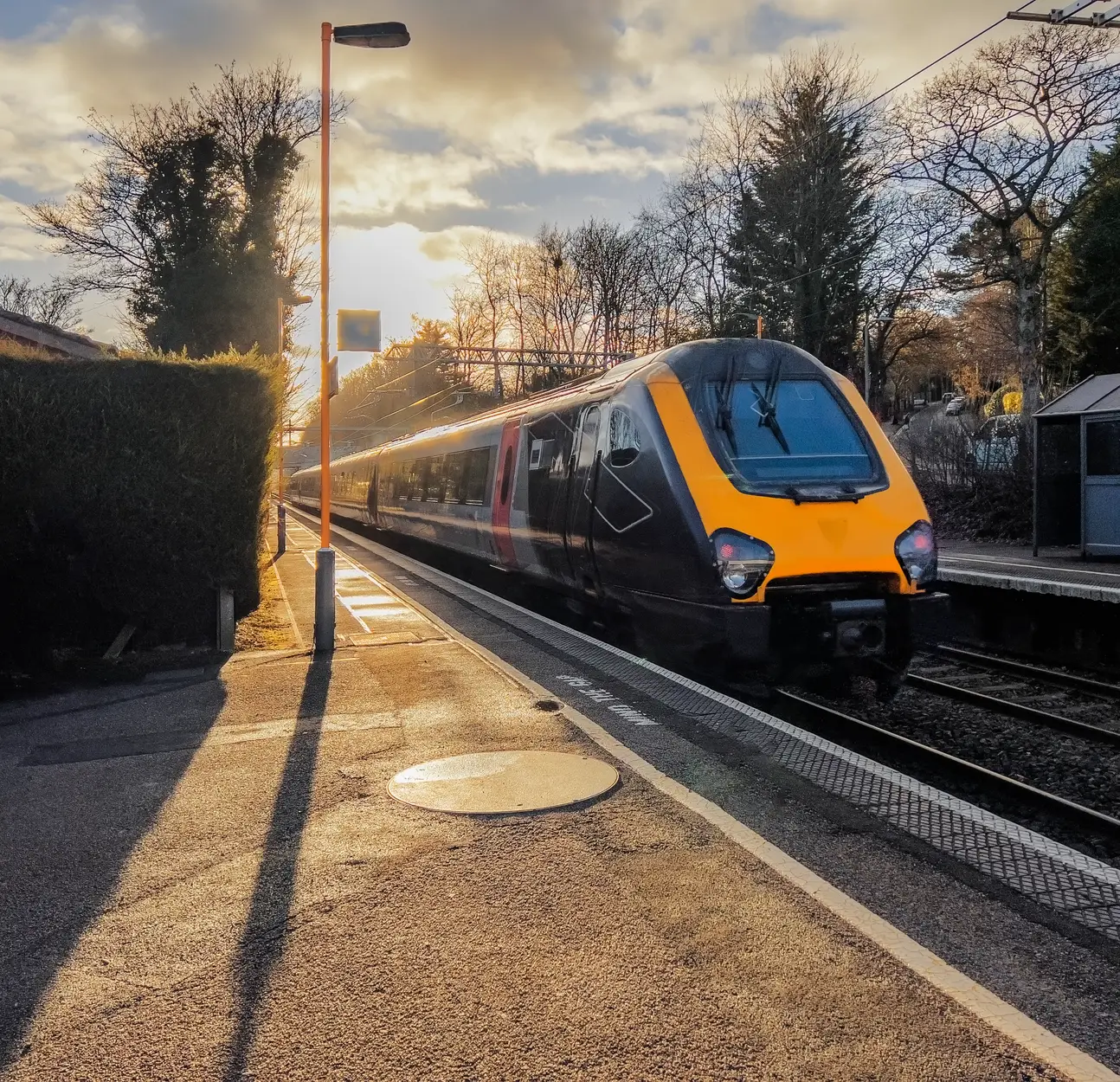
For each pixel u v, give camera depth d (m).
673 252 41.78
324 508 8.89
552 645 8.81
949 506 22.55
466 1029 2.82
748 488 6.97
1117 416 14.12
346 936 3.41
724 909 3.53
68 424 8.84
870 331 39.62
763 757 5.36
